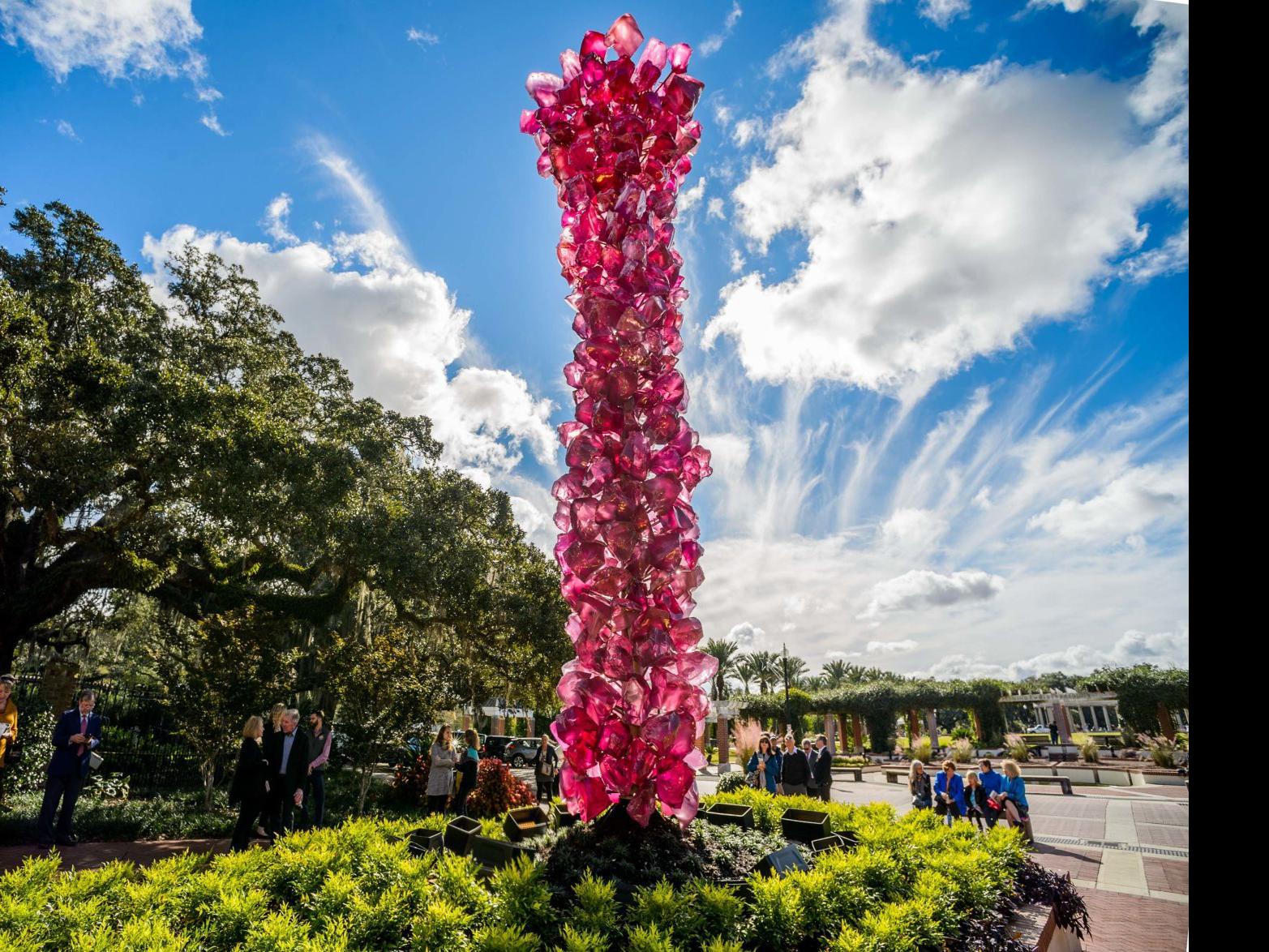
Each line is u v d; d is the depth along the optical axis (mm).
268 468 13406
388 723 11672
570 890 3043
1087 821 14844
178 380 13125
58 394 12477
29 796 10148
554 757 14516
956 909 3576
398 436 22688
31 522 14250
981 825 10766
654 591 3760
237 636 12469
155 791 12570
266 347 18812
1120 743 37125
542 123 4234
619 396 3846
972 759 33406
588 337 4023
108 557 13523
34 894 2826
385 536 15961
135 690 14398
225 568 16062
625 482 3771
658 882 3113
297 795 8539
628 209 3938
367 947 2617
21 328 11570
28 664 17578
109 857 7539
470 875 3127
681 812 3535
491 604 17766
